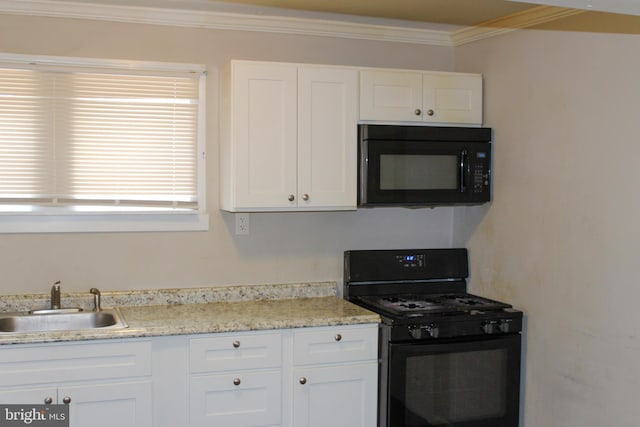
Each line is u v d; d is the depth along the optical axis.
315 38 3.42
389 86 3.21
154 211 3.19
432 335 2.97
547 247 2.99
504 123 3.27
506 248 3.27
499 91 3.30
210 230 3.30
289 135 3.07
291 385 2.89
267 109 3.04
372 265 3.46
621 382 2.60
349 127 3.16
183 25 3.20
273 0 2.93
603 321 2.68
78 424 2.63
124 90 3.12
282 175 3.07
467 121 3.36
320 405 2.94
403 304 3.23
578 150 2.80
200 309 3.12
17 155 2.99
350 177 3.17
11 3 2.93
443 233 3.74
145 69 3.13
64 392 2.60
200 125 3.24
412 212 3.68
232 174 3.00
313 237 3.49
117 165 3.13
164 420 2.75
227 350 2.80
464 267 3.59
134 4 3.02
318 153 3.12
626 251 2.57
